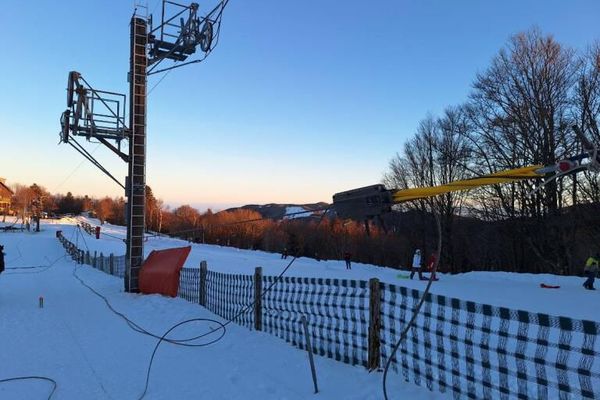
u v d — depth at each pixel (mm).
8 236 67562
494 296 16719
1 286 17031
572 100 34125
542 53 35031
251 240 68938
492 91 38188
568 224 33000
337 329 6707
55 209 161625
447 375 5531
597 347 6699
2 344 8047
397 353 6023
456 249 48531
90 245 52500
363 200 3537
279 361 6699
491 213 39656
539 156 34844
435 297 5559
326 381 5770
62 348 7773
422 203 45156
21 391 5762
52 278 20531
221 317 10094
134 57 15234
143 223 15180
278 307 8320
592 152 2748
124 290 15039
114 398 5508
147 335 8680
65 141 14289
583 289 19469
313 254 52062
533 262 41094
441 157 47125
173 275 13633
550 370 5941
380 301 6137
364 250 54656
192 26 14508
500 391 4715
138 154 15234
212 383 5918
